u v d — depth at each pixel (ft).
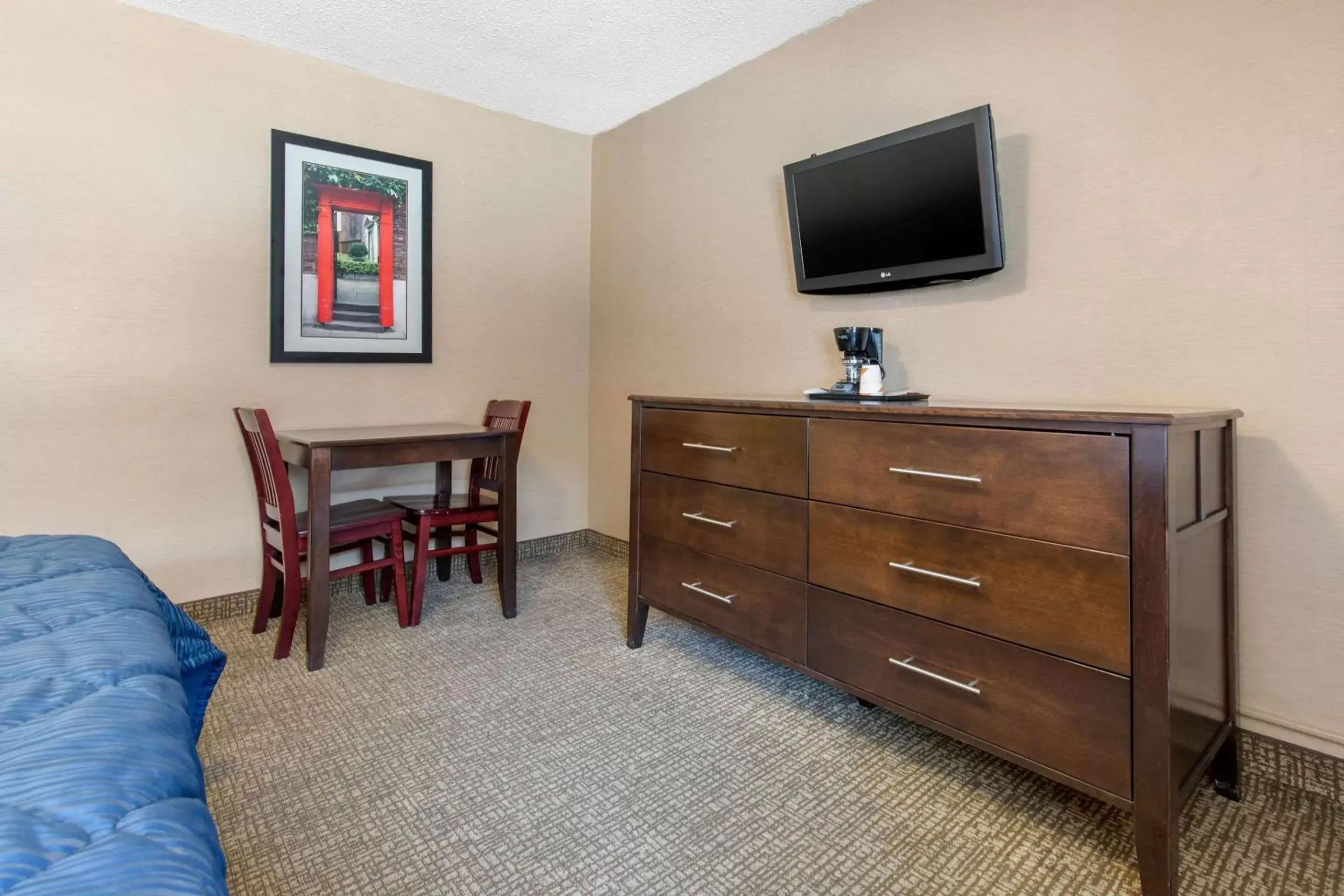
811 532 5.83
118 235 7.68
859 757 5.57
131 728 2.14
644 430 7.57
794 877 4.19
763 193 8.86
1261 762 5.20
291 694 6.55
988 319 6.63
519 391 11.24
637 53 8.79
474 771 5.29
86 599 3.38
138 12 7.70
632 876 4.18
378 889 4.03
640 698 6.58
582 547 12.20
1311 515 4.92
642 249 10.85
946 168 6.28
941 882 4.17
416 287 9.95
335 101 9.12
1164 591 3.87
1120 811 4.88
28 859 1.47
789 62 8.45
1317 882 4.13
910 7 7.17
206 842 1.80
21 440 7.24
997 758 5.58
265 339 8.71
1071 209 6.01
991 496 4.64
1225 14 5.13
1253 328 5.09
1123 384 5.76
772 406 6.04
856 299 7.82
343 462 7.41
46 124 7.22
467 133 10.37
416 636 8.11
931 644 5.03
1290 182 4.89
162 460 8.07
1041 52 6.16
